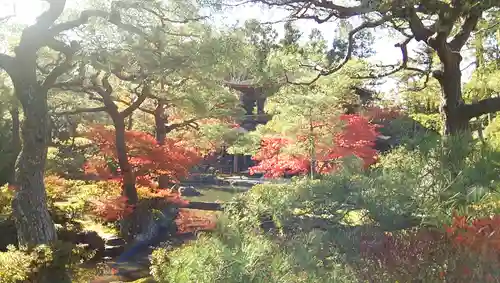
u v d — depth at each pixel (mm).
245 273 3273
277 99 12344
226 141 13703
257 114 23516
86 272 8328
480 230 2688
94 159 11688
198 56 8492
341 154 11016
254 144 14047
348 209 3191
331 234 3139
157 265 7164
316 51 8289
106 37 8648
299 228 3396
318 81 11805
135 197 10906
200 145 13398
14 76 7633
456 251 2678
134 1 7926
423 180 3006
